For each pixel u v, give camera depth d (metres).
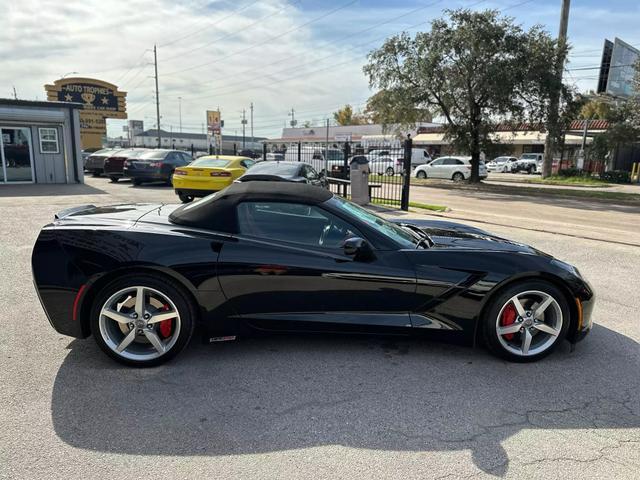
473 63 21.67
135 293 3.33
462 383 3.23
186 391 3.05
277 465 2.36
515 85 21.11
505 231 9.26
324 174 14.36
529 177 34.12
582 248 7.67
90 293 3.32
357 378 3.27
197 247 3.34
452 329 3.49
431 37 22.58
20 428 2.61
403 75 24.23
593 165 31.09
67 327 3.33
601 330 4.21
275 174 10.20
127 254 3.24
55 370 3.29
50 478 2.23
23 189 15.67
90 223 3.47
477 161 25.95
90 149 34.84
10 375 3.20
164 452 2.44
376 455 2.45
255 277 3.35
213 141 28.19
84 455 2.40
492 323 3.51
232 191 3.61
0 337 3.81
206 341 3.52
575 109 22.33
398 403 2.96
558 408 2.94
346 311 3.46
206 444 2.51
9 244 7.09
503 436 2.64
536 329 3.55
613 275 6.06
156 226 3.50
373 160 20.95
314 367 3.42
